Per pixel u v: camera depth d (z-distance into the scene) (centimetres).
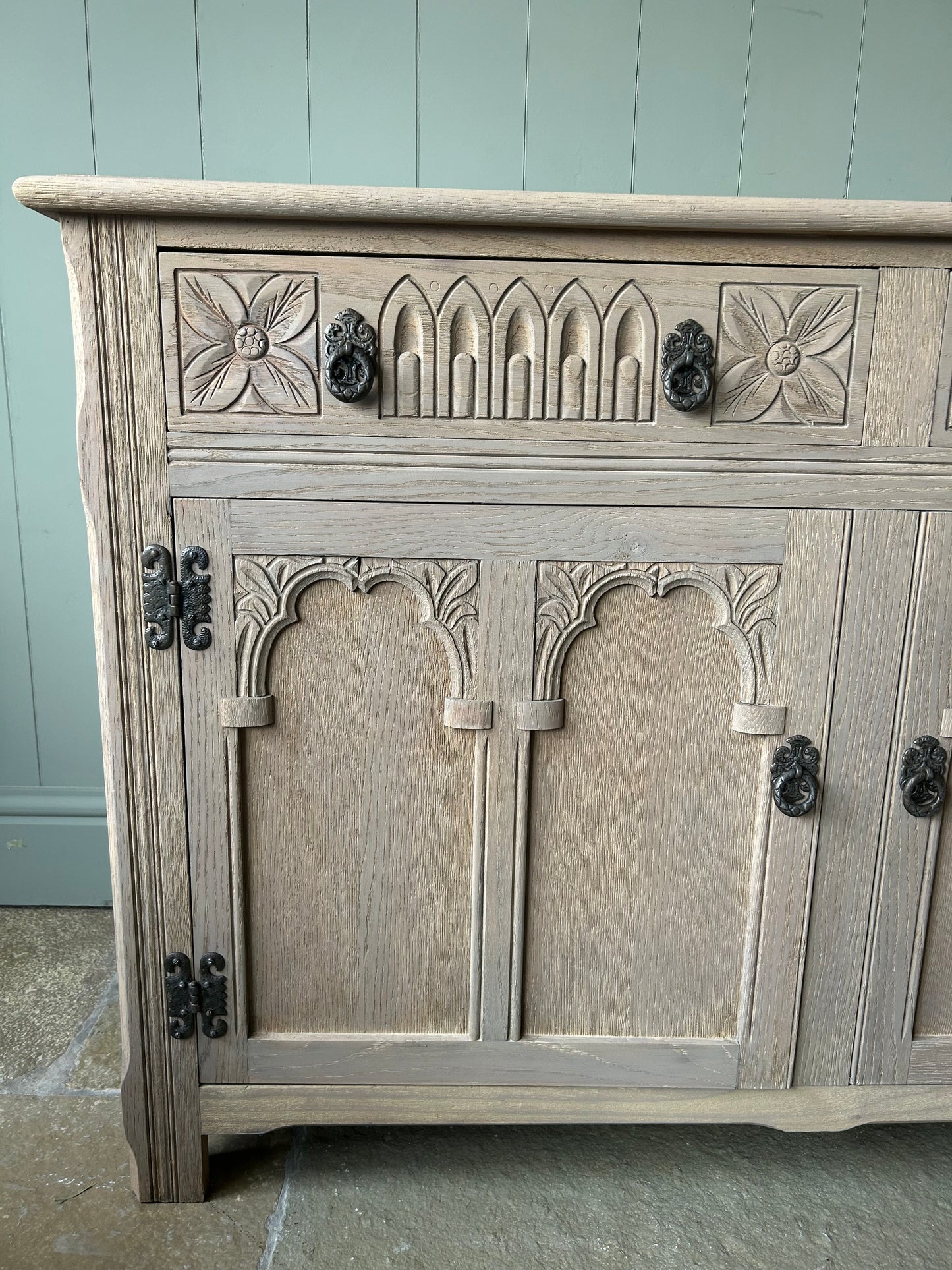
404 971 85
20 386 131
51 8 121
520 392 74
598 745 81
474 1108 86
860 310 74
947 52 124
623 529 77
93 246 71
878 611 79
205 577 76
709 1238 86
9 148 125
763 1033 86
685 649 80
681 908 84
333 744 80
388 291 73
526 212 69
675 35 123
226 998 83
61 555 137
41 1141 96
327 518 76
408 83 124
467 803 82
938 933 86
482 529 77
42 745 143
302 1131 100
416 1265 82
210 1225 86
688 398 73
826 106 126
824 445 76
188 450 74
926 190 129
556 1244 85
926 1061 87
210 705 78
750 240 73
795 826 82
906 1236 86
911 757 81
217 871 81
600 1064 86
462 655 79
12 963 131
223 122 125
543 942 84
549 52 123
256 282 72
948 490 77
